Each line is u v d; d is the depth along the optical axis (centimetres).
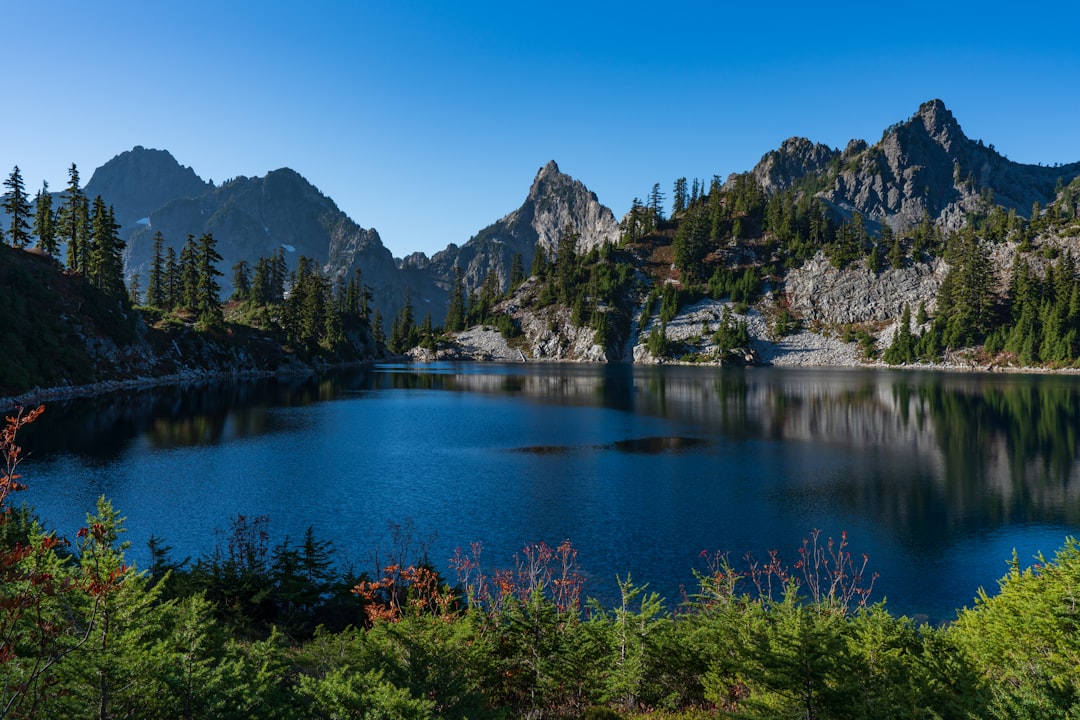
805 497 4119
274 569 2100
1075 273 19525
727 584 1817
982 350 19200
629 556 3038
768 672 1138
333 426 7112
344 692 877
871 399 10075
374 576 2603
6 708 677
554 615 1470
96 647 752
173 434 6222
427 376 15875
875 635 1358
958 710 1037
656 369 19362
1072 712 939
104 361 10025
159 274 16162
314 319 18525
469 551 3072
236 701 829
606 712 1258
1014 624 1381
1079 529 3447
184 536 3200
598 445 6069
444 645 1125
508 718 1273
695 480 4591
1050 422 7256
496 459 5341
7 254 9725
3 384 7556
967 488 4347
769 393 11281
